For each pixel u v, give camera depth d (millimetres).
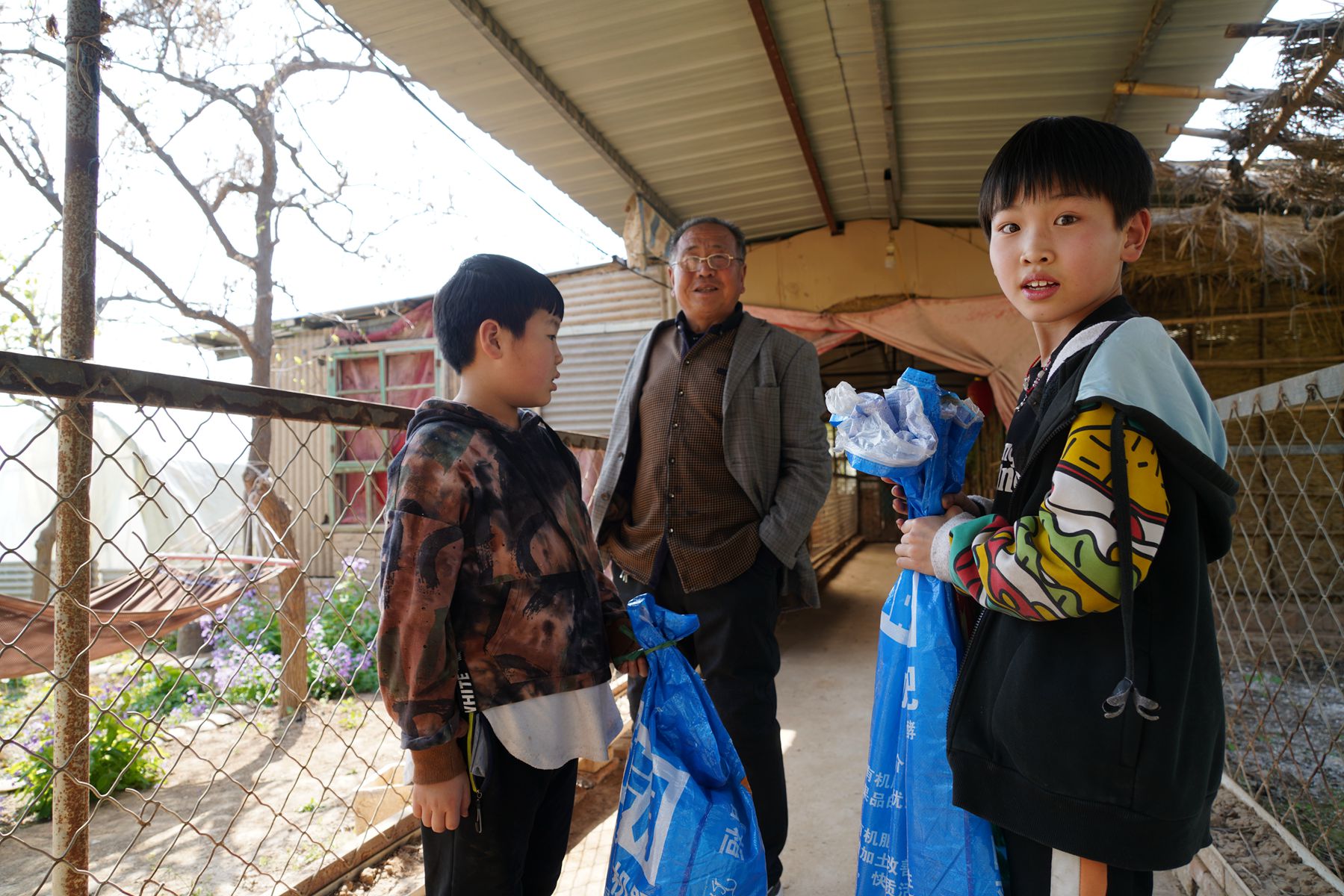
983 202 1199
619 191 5535
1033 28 3643
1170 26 3555
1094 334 1060
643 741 1402
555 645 1283
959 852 1203
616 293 7949
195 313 5680
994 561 1041
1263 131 4363
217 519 8227
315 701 5219
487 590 1254
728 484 2127
